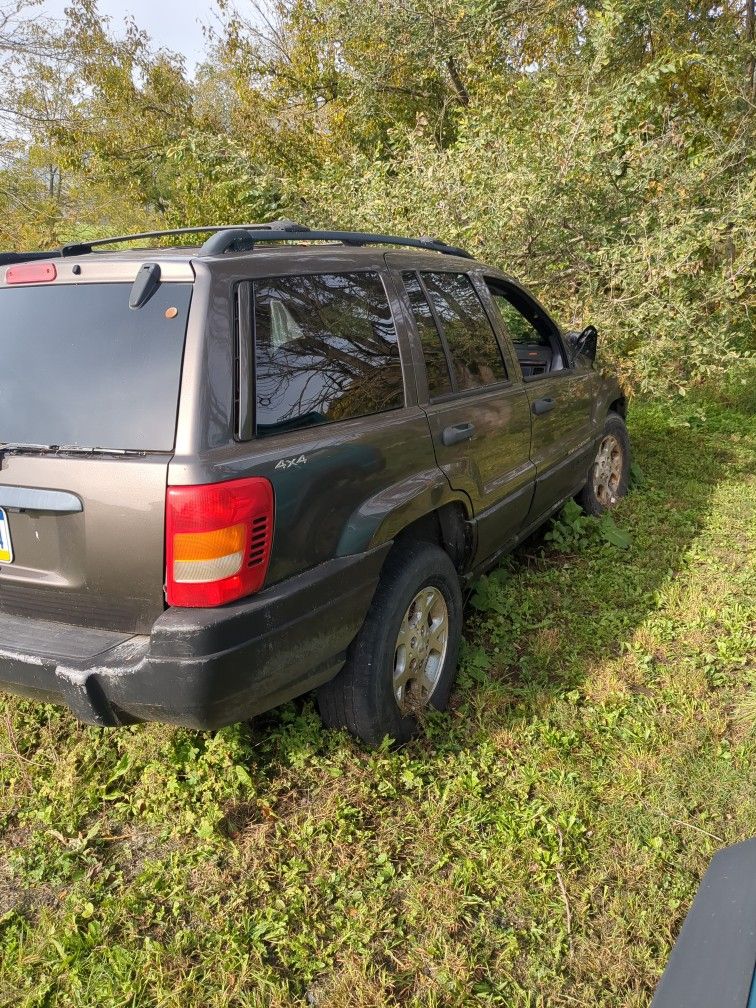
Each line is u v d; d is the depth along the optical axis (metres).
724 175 7.32
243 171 8.86
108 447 2.42
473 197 6.43
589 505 5.44
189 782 2.96
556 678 3.71
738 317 6.62
